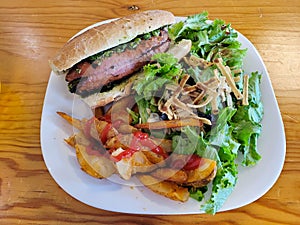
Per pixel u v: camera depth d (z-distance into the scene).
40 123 0.24
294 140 0.23
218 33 0.26
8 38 0.28
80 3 0.30
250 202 0.21
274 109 0.24
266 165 0.22
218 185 0.20
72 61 0.23
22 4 0.30
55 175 0.21
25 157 0.23
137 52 0.25
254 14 0.29
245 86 0.24
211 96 0.22
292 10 0.29
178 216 0.21
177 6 0.30
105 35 0.24
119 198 0.21
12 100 0.25
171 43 0.26
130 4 0.30
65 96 0.24
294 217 0.21
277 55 0.27
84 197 0.21
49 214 0.21
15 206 0.21
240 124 0.23
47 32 0.28
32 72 0.26
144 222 0.21
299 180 0.22
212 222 0.21
